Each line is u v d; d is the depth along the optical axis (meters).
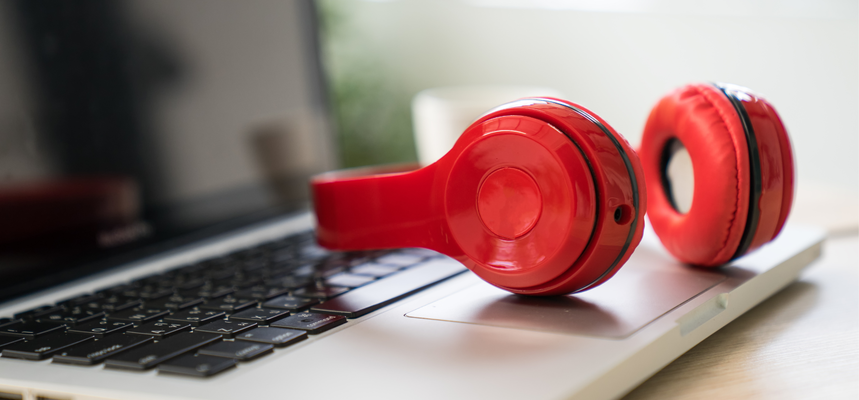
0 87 0.50
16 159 0.50
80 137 0.55
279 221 0.73
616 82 1.41
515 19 1.36
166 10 0.64
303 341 0.30
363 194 0.39
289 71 0.78
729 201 0.35
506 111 0.32
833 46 1.40
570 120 0.30
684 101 0.37
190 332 0.31
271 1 0.77
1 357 0.30
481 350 0.27
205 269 0.50
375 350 0.28
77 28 0.56
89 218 0.55
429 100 0.90
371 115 1.18
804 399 0.26
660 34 1.40
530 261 0.31
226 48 0.70
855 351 0.31
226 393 0.24
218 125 0.68
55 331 0.34
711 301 0.33
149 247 0.59
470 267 0.34
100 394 0.25
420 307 0.34
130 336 0.32
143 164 0.60
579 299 0.33
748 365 0.30
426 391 0.23
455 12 1.31
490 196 0.32
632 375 0.26
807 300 0.41
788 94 1.41
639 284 0.36
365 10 1.19
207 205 0.66
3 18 0.50
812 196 0.81
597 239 0.30
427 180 0.36
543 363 0.25
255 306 0.37
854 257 0.52
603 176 0.29
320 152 0.81
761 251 0.44
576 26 1.39
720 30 1.40
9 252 0.49
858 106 1.41
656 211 0.41
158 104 0.62
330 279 0.42
